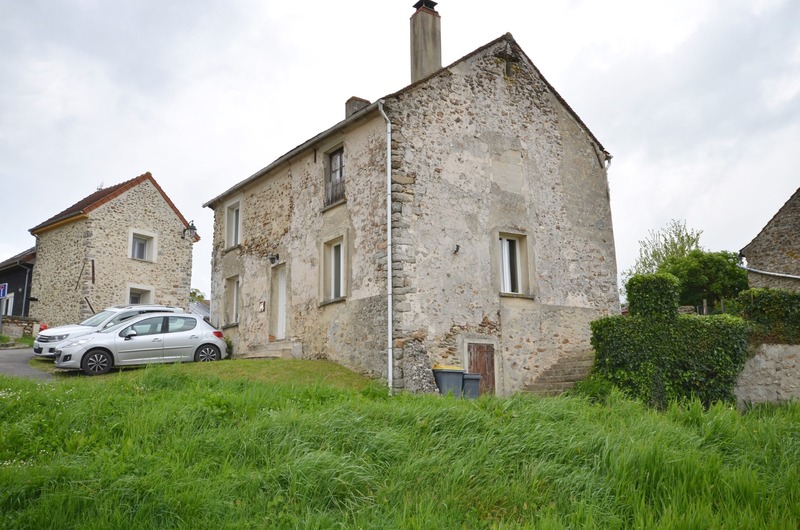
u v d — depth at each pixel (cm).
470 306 1412
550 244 1581
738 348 1279
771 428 852
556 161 1652
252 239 1888
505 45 1617
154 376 1092
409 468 683
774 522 579
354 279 1444
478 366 1394
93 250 2358
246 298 1878
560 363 1499
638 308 1302
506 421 834
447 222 1420
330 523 573
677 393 1240
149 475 625
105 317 1717
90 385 1034
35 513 556
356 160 1485
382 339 1333
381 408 859
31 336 2291
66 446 727
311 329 1570
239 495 622
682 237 3484
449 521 587
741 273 2688
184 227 2673
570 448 747
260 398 926
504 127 1568
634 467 691
